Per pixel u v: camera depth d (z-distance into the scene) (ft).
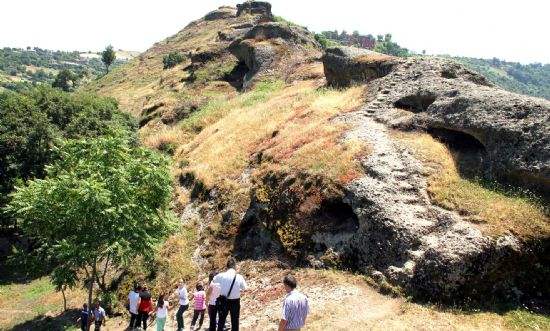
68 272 60.59
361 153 63.77
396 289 46.14
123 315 64.75
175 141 119.03
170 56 276.62
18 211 59.26
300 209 61.41
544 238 46.65
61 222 58.85
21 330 70.08
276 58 161.79
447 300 43.91
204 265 67.77
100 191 54.65
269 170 72.69
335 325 40.24
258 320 47.37
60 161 65.62
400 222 50.90
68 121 126.82
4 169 110.32
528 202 51.26
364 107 81.97
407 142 65.10
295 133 81.82
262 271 59.62
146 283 68.64
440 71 83.25
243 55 178.29
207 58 207.92
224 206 76.13
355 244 53.36
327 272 52.80
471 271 44.11
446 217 50.47
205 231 73.67
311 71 141.90
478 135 60.75
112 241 56.39
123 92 261.65
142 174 63.72
